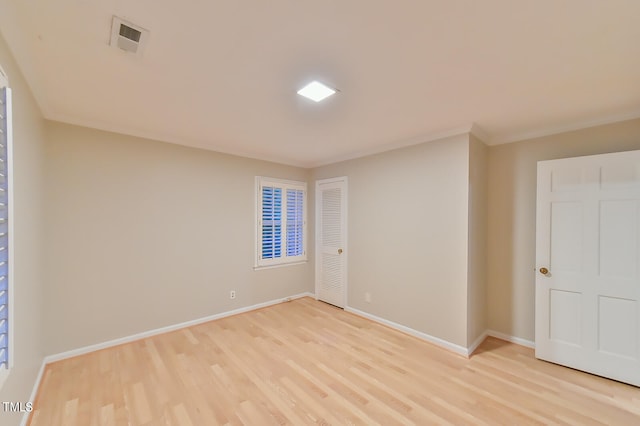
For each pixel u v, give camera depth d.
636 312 2.22
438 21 1.30
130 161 2.99
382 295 3.54
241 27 1.36
